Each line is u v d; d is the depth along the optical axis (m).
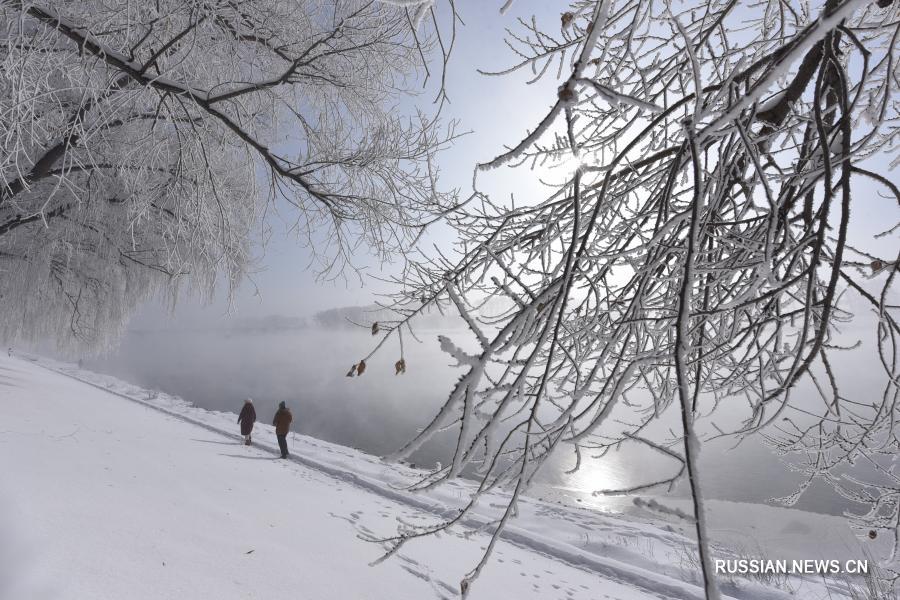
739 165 1.71
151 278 11.02
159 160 5.63
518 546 6.80
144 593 2.71
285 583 3.48
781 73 0.69
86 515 3.54
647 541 8.33
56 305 10.92
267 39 5.94
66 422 7.36
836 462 1.73
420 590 4.12
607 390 1.29
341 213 6.57
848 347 1.39
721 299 1.74
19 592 2.24
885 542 6.35
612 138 1.91
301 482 7.98
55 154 5.34
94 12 4.26
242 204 6.92
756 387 1.54
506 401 0.95
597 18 0.78
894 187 0.93
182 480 5.68
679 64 1.74
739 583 6.83
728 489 14.63
